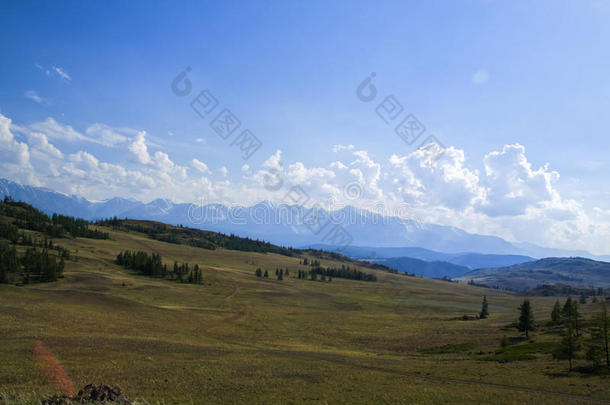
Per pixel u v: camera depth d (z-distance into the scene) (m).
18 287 141.25
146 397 37.44
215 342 85.44
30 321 84.81
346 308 192.50
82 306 119.31
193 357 62.50
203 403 36.44
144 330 92.25
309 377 50.66
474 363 65.25
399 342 101.75
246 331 108.62
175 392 40.00
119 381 43.72
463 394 41.16
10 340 63.94
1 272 151.50
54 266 168.00
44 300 120.62
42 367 47.84
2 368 46.09
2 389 36.66
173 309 137.38
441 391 42.69
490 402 37.84
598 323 62.91
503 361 66.62
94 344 66.50
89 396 26.78
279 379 48.59
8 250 174.75
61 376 44.28
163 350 66.94
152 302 149.25
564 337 61.03
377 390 43.19
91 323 92.88
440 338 106.50
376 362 66.75
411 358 75.94
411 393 41.66
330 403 37.44
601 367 53.59
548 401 38.09
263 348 81.12
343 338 106.75
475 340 100.69
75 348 61.88
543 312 187.50
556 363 60.41
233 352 71.12
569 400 38.66
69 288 153.75
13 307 100.31
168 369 51.53
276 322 131.38
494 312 199.62
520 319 103.50
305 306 188.62
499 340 98.81
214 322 121.00
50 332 74.69
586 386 44.50
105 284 172.00
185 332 96.62
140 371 49.47
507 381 48.22
